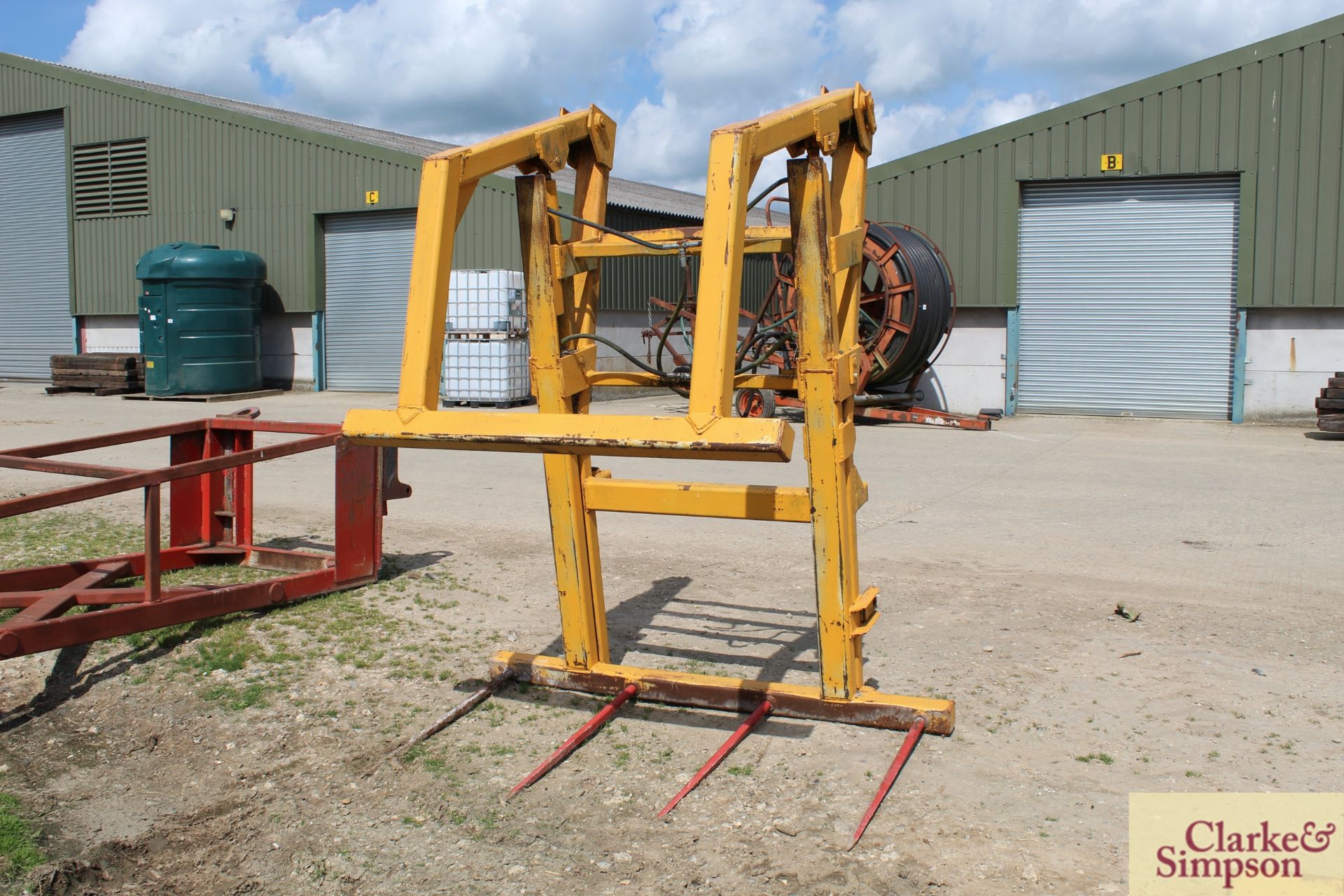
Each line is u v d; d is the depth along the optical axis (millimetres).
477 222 19688
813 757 3885
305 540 7539
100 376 21156
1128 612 5480
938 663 4844
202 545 6742
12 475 10547
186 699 4559
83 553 6875
